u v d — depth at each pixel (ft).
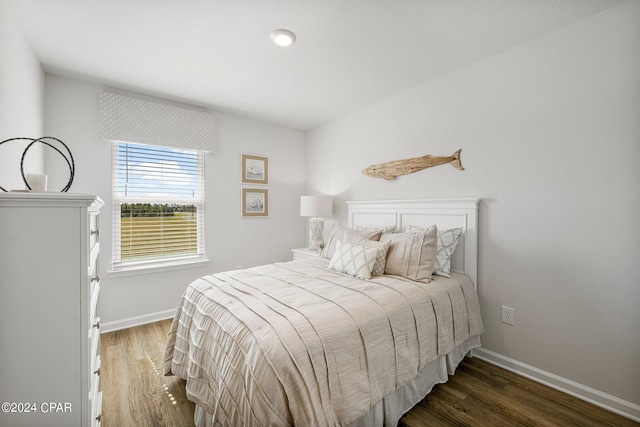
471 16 5.68
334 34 6.27
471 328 6.76
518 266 6.77
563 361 6.13
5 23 4.96
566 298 6.08
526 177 6.63
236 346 4.25
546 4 5.36
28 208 3.08
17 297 3.06
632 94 5.29
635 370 5.28
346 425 4.10
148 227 9.75
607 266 5.58
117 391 6.07
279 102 10.28
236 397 3.91
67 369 3.25
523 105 6.66
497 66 7.09
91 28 6.01
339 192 11.95
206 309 5.46
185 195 10.50
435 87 8.43
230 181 11.48
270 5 5.35
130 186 9.38
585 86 5.80
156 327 9.31
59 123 8.15
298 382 3.67
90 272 3.59
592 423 5.18
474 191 7.57
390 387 4.72
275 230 12.80
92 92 8.66
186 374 5.72
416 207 8.81
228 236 11.44
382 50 6.92
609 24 5.50
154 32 6.18
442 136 8.28
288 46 6.75
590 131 5.75
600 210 5.65
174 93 9.43
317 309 4.77
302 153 13.66
